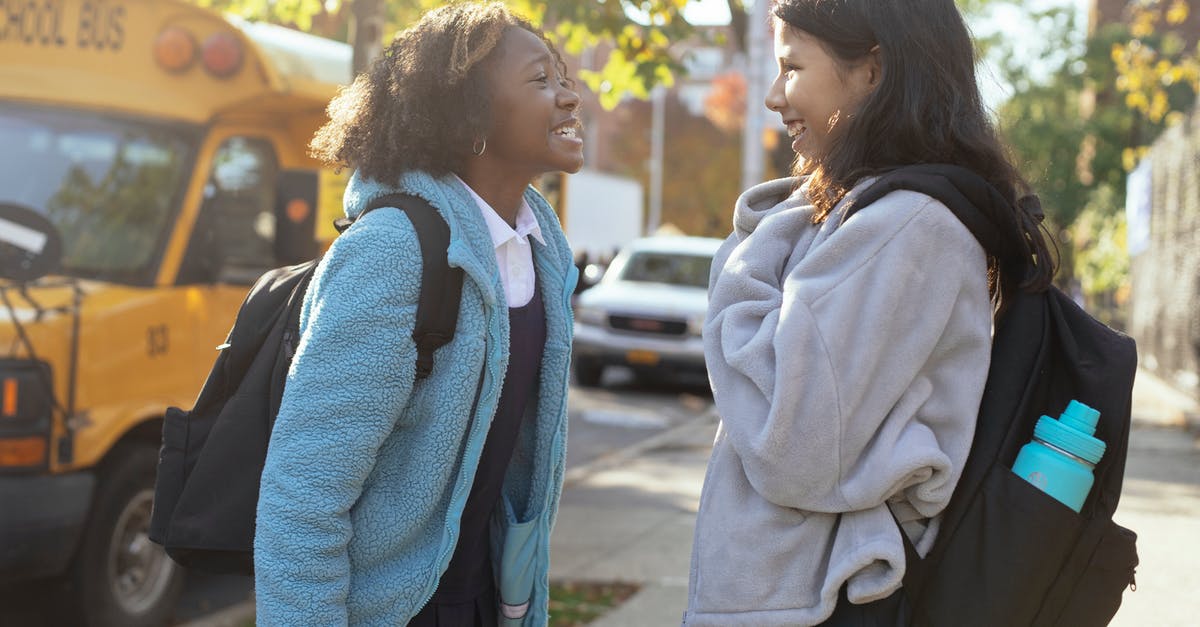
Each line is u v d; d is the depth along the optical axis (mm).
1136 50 15086
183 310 5375
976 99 2082
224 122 5578
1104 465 1950
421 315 1957
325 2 7691
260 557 1918
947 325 1949
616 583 5898
